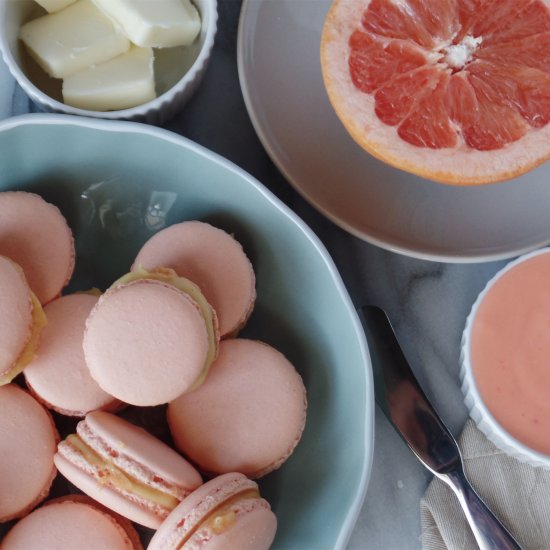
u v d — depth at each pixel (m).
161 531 0.45
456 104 0.50
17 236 0.48
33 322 0.47
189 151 0.48
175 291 0.46
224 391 0.47
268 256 0.49
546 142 0.50
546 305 0.51
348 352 0.48
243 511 0.45
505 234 0.52
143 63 0.51
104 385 0.46
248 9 0.52
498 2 0.50
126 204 0.50
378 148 0.50
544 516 0.52
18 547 0.46
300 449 0.48
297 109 0.53
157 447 0.46
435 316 0.54
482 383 0.51
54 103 0.49
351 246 0.54
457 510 0.52
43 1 0.50
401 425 0.52
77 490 0.48
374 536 0.53
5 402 0.47
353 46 0.50
